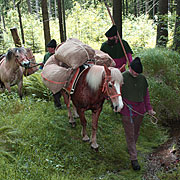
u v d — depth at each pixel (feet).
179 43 25.71
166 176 11.99
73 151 13.52
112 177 12.19
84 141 14.60
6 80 18.11
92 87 12.46
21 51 16.99
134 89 12.46
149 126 17.66
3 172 10.80
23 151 12.38
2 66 17.90
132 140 12.96
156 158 13.96
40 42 44.57
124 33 42.34
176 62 23.12
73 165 12.48
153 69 22.21
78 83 13.12
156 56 22.80
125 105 12.62
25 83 21.15
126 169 13.03
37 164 11.80
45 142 13.71
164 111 19.16
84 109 13.50
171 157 13.71
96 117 13.62
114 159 13.67
